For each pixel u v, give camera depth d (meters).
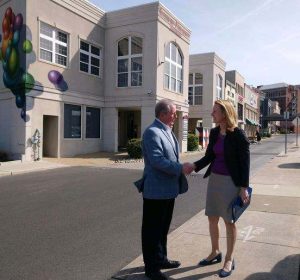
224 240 5.13
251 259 4.38
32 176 12.95
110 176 13.05
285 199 8.24
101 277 4.01
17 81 17.91
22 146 17.69
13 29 18.38
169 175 3.82
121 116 28.12
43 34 18.92
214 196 4.01
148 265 3.86
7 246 5.09
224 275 3.86
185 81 27.34
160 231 3.89
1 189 10.02
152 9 22.52
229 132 3.91
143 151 3.89
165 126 3.91
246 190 3.86
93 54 23.19
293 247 4.83
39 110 18.39
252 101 62.44
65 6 20.17
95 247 5.06
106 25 24.05
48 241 5.33
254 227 5.82
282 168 15.32
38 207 7.69
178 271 4.03
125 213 7.18
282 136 71.38
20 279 3.96
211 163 4.14
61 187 10.43
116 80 23.88
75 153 21.22
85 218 6.75
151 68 22.73
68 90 20.56
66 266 4.34
